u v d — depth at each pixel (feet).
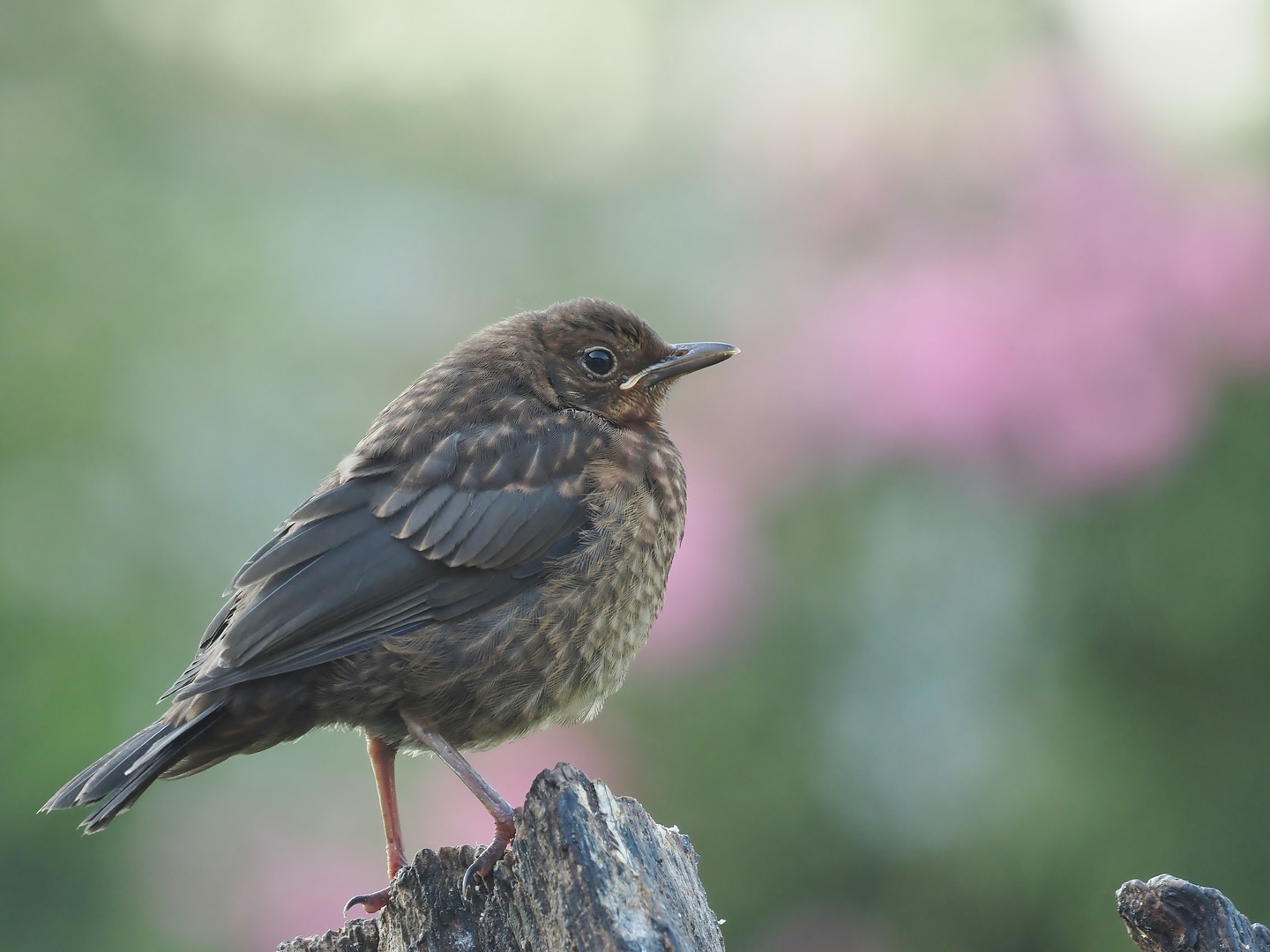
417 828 38.34
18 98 52.65
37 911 37.27
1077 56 42.06
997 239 39.52
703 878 38.73
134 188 50.85
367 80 64.08
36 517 41.01
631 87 63.72
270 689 25.41
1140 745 37.19
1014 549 38.73
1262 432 36.88
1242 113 42.14
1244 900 36.22
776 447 40.06
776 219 43.45
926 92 41.63
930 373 37.99
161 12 58.85
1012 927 38.14
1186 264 37.06
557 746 38.68
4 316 43.65
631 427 30.12
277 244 52.80
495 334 30.17
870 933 38.55
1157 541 37.27
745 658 39.40
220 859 38.24
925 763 38.99
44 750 37.50
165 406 45.32
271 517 44.91
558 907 20.30
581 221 56.44
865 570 39.42
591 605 26.96
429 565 26.18
